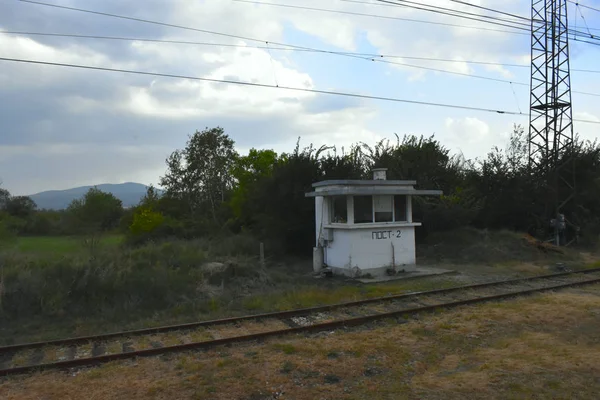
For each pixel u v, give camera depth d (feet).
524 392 21.42
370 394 21.91
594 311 36.73
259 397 21.95
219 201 174.70
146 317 39.78
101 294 43.14
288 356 27.58
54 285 42.70
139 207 149.07
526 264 70.08
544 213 97.19
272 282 53.88
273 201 80.69
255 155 123.34
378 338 30.91
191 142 179.32
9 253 55.21
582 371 23.72
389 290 48.01
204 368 25.70
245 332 33.60
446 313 37.70
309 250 79.46
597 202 102.22
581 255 82.43
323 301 43.55
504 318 35.29
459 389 22.04
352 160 87.86
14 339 33.81
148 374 25.31
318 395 21.95
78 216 158.20
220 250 77.00
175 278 47.37
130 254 57.21
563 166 95.96
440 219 87.56
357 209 57.93
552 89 97.30
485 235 85.35
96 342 31.78
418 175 91.86
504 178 98.63
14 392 23.38
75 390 23.22
